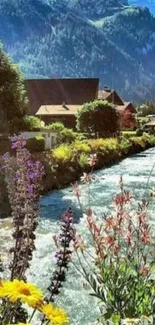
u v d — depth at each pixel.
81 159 28.56
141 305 3.79
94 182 23.61
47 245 11.41
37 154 25.36
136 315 3.74
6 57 30.05
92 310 7.68
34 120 33.25
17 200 3.41
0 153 24.06
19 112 30.17
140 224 4.51
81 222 13.83
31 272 9.34
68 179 24.33
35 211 3.39
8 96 29.39
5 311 2.73
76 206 17.12
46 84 77.25
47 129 34.22
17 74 30.17
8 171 3.72
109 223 4.43
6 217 13.79
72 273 8.84
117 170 31.36
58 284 3.20
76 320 7.29
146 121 91.44
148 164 36.38
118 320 3.60
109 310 3.86
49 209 16.56
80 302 7.95
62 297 8.12
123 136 53.38
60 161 24.61
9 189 3.53
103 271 4.10
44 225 13.78
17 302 2.79
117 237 4.66
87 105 51.81
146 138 60.62
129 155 46.25
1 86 29.45
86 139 43.16
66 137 39.94
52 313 2.05
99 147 36.03
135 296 3.87
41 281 8.86
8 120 29.45
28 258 3.27
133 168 32.91
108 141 41.88
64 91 76.31
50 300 3.16
